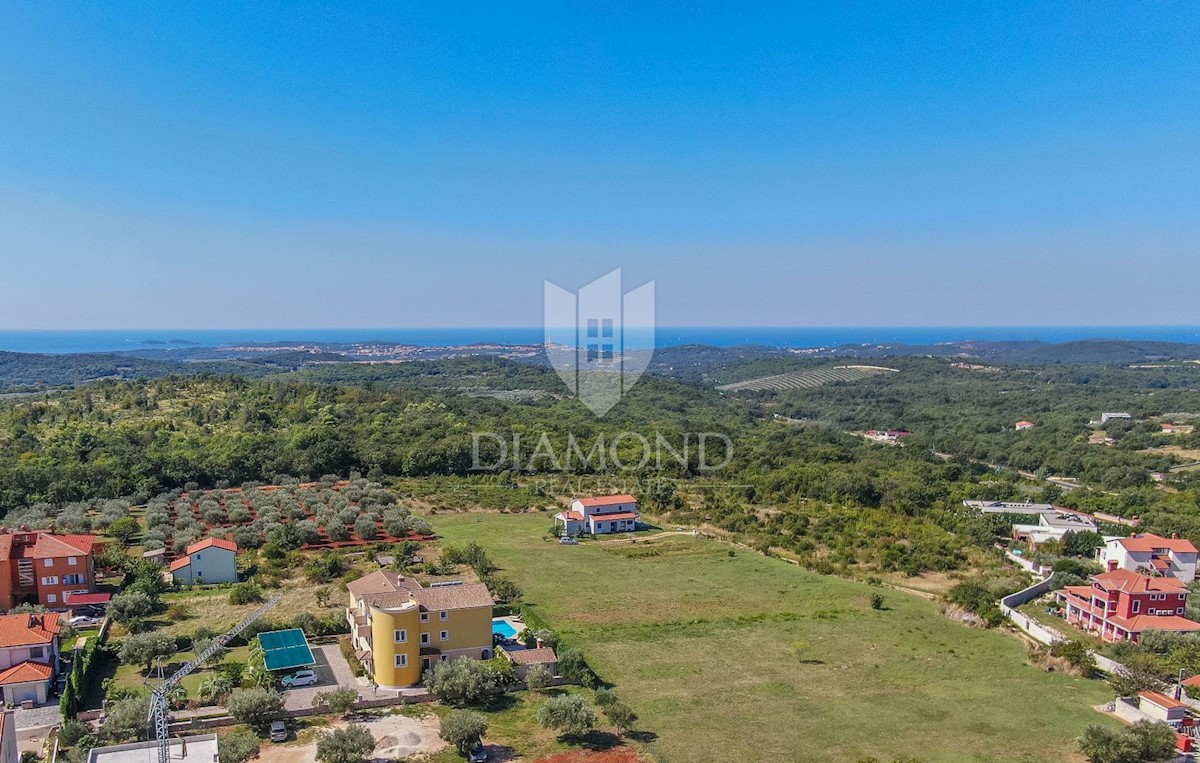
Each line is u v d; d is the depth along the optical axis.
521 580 90.62
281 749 49.50
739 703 58.81
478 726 49.50
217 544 85.69
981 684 63.25
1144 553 96.00
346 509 114.12
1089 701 60.47
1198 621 73.81
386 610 59.66
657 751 51.06
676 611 80.56
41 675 56.06
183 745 42.66
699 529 119.12
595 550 105.75
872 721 56.09
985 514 121.62
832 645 71.44
